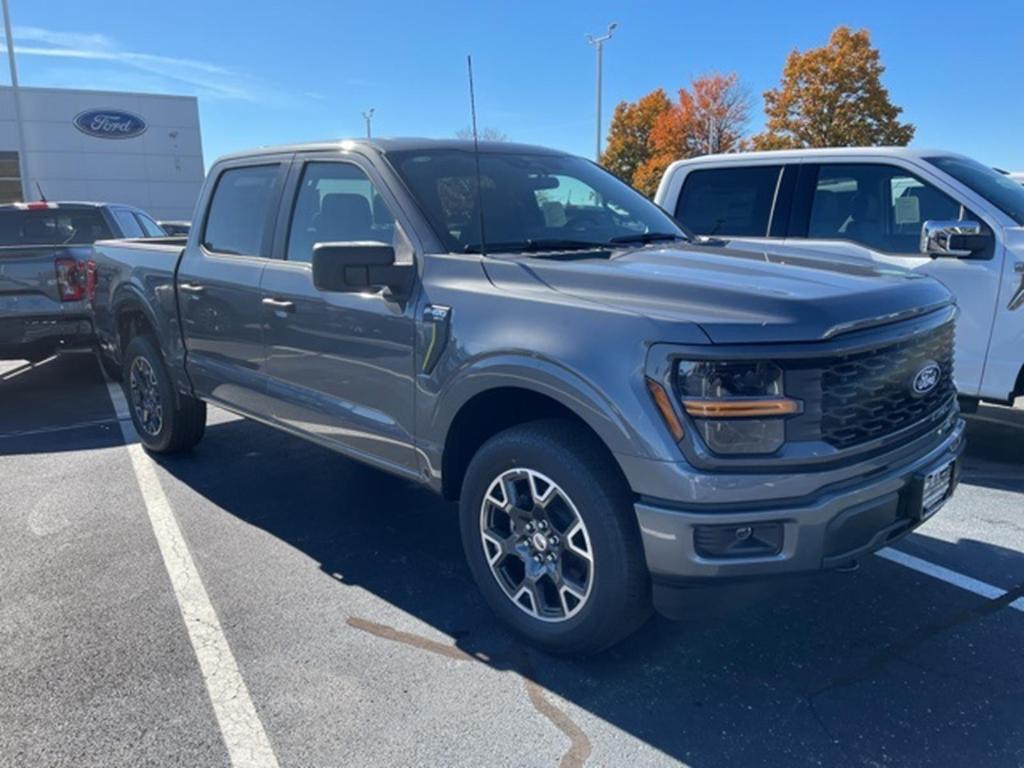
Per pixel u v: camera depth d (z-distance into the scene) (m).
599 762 2.38
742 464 2.37
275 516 4.37
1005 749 2.42
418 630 3.15
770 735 2.50
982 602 3.33
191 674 2.84
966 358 4.92
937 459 2.82
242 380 4.27
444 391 3.04
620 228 3.80
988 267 4.78
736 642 3.04
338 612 3.30
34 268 6.88
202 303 4.48
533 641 2.98
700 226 6.19
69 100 30.88
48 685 2.78
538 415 3.08
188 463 5.32
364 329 3.40
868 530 2.57
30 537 4.09
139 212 9.50
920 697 2.68
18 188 30.62
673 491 2.39
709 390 2.38
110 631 3.14
